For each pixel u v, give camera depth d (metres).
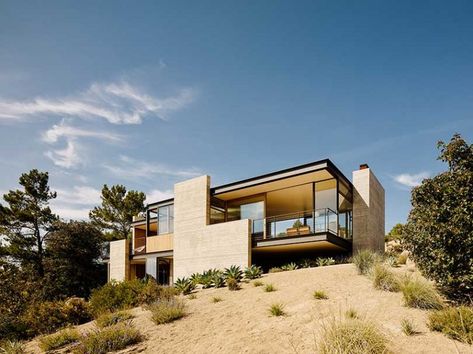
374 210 19.17
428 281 7.82
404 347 5.01
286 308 7.81
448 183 6.94
